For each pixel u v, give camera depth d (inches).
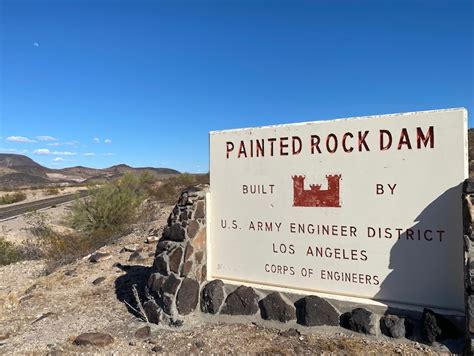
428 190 172.1
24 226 706.8
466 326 149.3
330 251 195.6
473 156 805.9
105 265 338.0
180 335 195.0
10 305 259.9
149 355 177.9
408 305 175.0
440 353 156.0
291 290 202.5
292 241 207.2
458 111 166.1
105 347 187.6
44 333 210.8
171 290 210.1
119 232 492.1
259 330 194.5
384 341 170.6
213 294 212.4
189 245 216.2
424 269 172.4
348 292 190.2
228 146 229.0
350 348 166.6
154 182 1117.1
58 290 285.9
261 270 216.4
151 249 378.0
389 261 180.2
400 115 178.2
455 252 166.1
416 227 174.2
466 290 149.9
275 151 213.3
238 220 224.7
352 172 189.9
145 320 216.4
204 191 230.4
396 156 179.0
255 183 219.5
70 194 1648.6
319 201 199.2
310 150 202.1
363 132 187.0
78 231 533.6
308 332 186.7
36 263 399.2
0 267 392.2
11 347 195.9
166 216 572.4
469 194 153.3
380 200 182.9
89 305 250.1
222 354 173.6
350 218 190.1
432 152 171.2
